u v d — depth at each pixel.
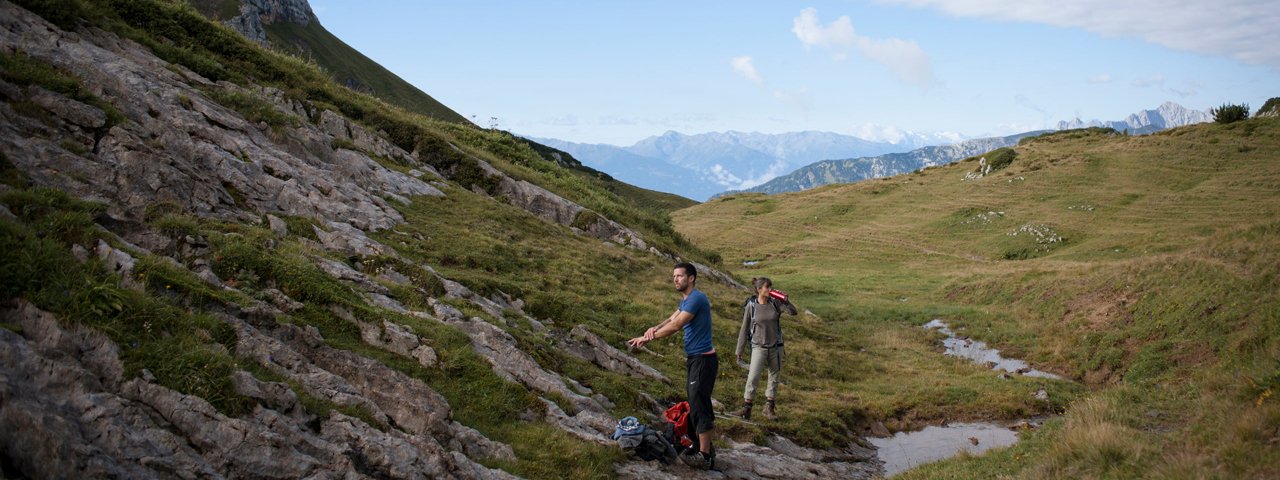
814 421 13.80
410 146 26.83
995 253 54.72
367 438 6.90
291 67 27.02
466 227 20.95
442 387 9.17
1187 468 7.21
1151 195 63.16
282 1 160.62
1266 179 61.44
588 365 13.11
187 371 6.29
